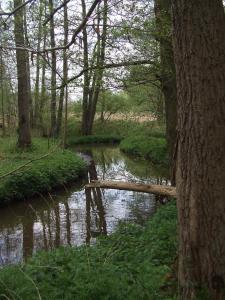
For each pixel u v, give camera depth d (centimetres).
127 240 797
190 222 469
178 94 477
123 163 2611
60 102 3553
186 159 471
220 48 452
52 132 3425
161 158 2288
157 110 2217
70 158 2205
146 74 1157
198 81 453
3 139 2655
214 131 454
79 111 4516
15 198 1619
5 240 1235
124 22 1048
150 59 1139
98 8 911
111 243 809
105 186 976
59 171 1927
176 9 461
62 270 617
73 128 4309
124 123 3250
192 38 452
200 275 468
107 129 4425
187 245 474
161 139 2842
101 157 2991
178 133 486
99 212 1454
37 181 1711
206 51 449
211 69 450
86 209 1505
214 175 456
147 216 1354
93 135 4169
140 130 3106
